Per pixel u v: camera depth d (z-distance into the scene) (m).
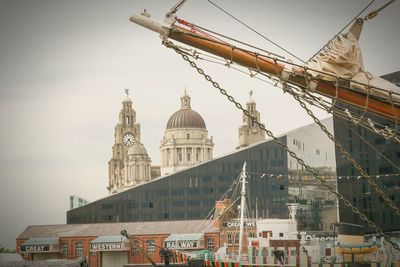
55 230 145.12
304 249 84.06
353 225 86.94
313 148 145.12
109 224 145.12
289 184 142.62
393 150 103.25
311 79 30.80
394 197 102.81
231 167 149.00
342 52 30.91
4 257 90.00
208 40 31.31
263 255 87.31
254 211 142.62
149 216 155.00
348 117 31.58
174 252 79.56
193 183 152.62
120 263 136.38
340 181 111.06
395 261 76.44
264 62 31.36
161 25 31.31
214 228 128.62
